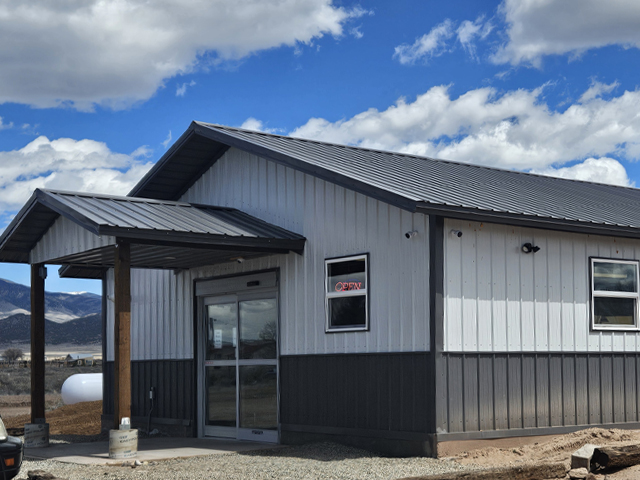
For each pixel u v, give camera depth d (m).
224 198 15.32
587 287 12.52
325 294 12.38
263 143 14.15
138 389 16.86
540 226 11.43
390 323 11.24
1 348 169.38
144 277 17.03
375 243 11.64
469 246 11.09
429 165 15.95
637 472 8.71
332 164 12.97
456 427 10.60
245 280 14.11
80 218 11.32
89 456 11.92
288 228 13.45
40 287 14.18
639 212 14.70
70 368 66.19
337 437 11.90
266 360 13.59
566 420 11.88
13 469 7.63
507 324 11.38
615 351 12.71
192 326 15.32
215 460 11.23
